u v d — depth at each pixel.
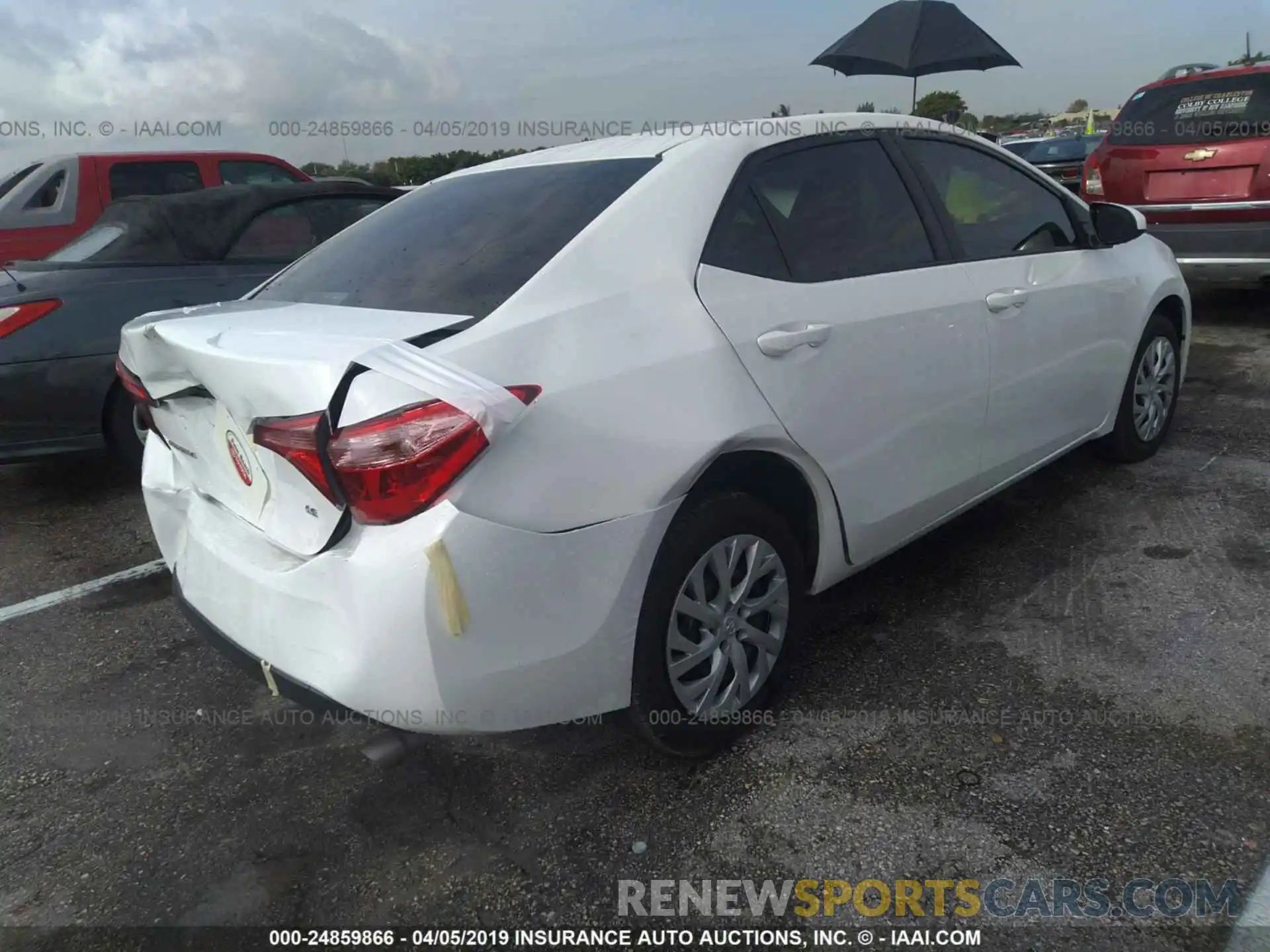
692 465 2.21
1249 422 4.94
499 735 2.73
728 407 2.30
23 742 2.84
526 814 2.40
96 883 2.26
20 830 2.46
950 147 3.33
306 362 1.90
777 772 2.48
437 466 1.84
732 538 2.44
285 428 1.92
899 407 2.81
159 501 2.70
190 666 3.25
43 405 4.51
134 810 2.51
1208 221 6.75
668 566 2.27
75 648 3.41
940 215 3.13
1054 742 2.51
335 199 5.83
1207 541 3.61
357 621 1.92
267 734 2.83
